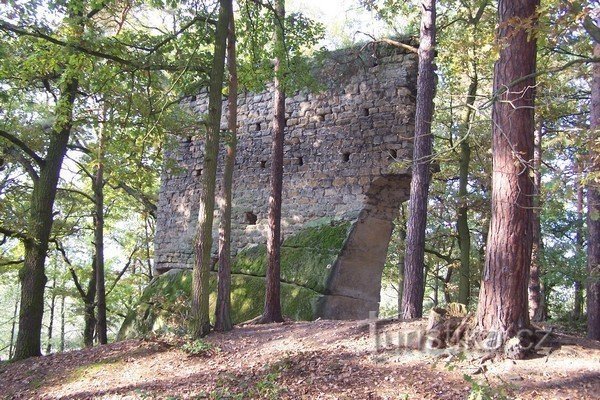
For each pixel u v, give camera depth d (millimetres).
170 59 11172
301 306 12398
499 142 6375
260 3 11375
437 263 22828
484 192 17469
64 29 9734
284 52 11820
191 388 7113
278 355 7938
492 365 6137
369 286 12969
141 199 18594
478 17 11047
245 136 15148
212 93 9781
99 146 12867
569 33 6211
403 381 6191
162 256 16516
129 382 7711
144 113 11023
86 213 21281
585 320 18047
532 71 6402
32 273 10898
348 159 13242
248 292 13508
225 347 8828
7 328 34969
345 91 13438
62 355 9961
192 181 16250
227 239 10156
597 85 11859
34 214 11062
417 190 9766
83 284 25562
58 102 10680
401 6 13141
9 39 10359
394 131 12547
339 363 7074
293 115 14242
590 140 6730
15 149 11688
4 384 8742
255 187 14742
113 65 10312
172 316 10711
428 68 10031
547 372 5805
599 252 12195
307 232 13422
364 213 12836
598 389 5367
